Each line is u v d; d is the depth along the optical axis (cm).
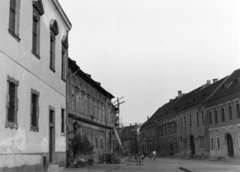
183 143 6425
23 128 1341
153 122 8856
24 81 1381
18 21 1334
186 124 6225
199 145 5503
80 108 3088
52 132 1881
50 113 1853
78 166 2328
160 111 9100
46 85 1745
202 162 3881
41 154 1582
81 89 3159
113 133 5009
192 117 5872
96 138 3831
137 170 2300
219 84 5350
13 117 1256
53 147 1867
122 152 5162
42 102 1653
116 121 5519
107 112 4631
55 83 1953
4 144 1140
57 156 1941
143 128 10106
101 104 4266
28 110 1417
